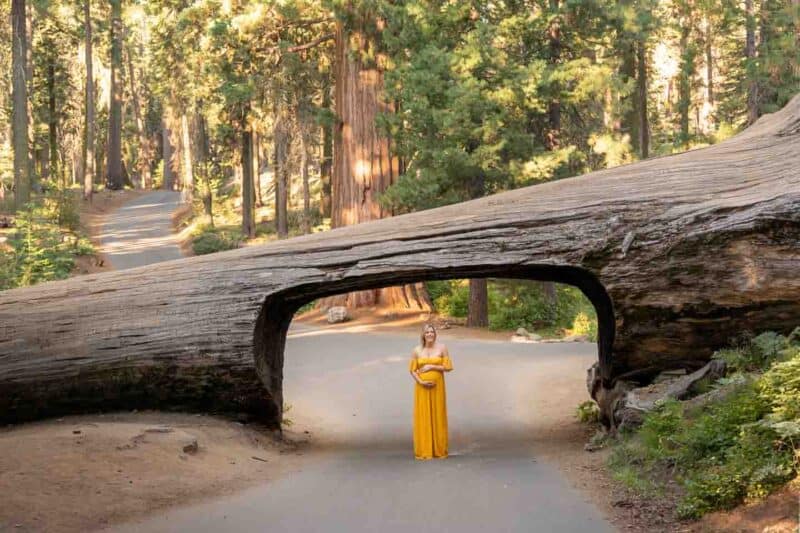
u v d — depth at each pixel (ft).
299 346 82.43
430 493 30.30
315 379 65.41
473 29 100.01
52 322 41.63
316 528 25.55
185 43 132.36
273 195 212.84
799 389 27.78
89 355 41.11
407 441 45.06
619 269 38.70
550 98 92.84
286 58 119.55
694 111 164.55
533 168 89.35
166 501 29.07
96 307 41.83
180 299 41.37
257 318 40.73
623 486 29.25
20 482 28.63
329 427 49.90
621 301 38.68
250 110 144.87
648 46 118.21
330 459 39.14
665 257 38.27
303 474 34.94
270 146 186.50
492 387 61.11
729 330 38.06
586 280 41.73
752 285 37.14
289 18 107.96
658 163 42.32
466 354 75.92
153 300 41.57
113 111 254.88
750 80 103.91
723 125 105.70
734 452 26.53
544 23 93.09
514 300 105.81
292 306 44.57
